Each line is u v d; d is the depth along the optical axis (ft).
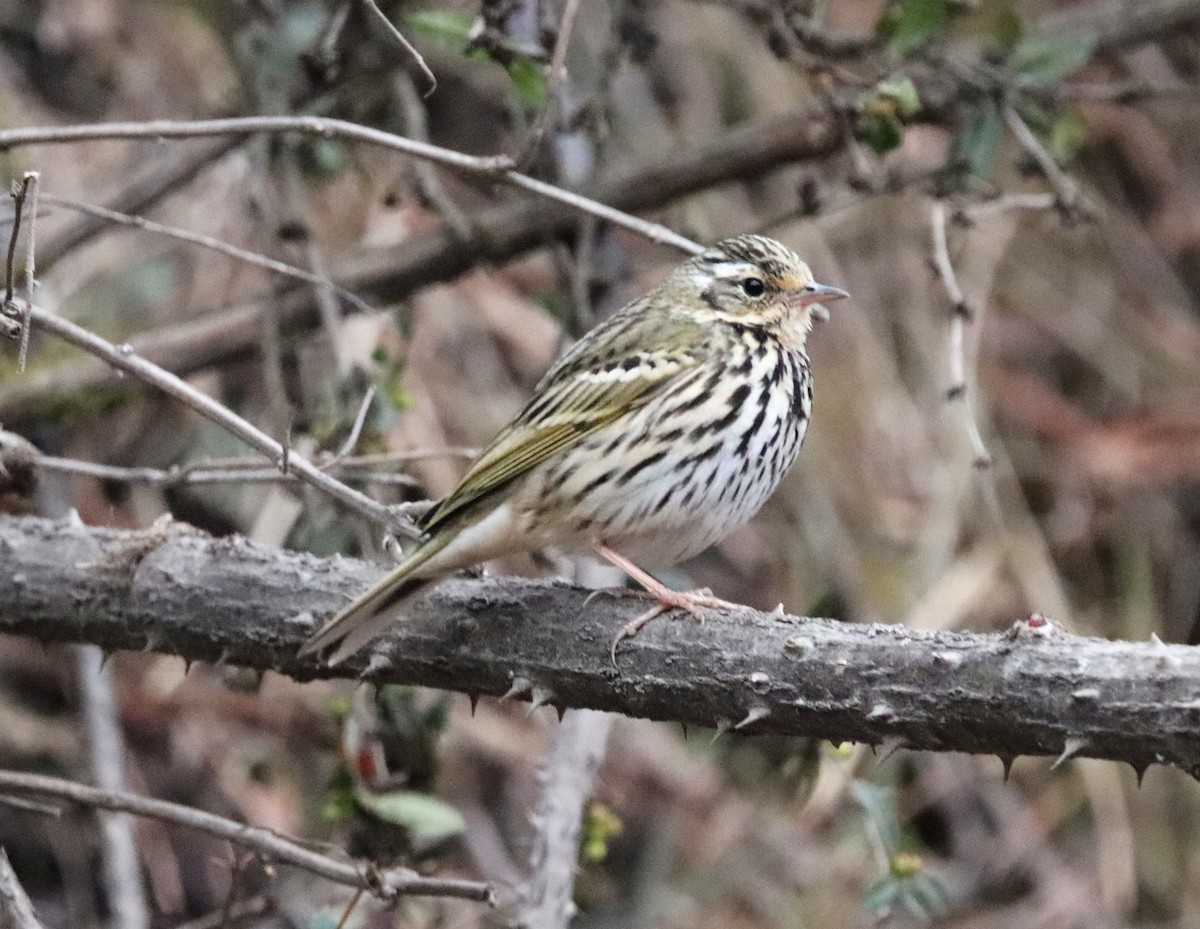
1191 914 46.29
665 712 23.09
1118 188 55.36
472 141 49.80
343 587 25.27
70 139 27.45
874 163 42.83
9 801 27.58
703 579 48.62
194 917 41.75
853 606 47.70
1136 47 43.86
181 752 43.70
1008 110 37.19
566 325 38.86
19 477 28.99
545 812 31.01
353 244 46.85
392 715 33.37
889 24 36.96
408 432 45.78
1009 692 20.31
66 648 43.32
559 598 24.08
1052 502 51.16
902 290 51.88
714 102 51.88
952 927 45.29
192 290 47.01
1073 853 46.88
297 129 27.09
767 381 28.66
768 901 45.42
